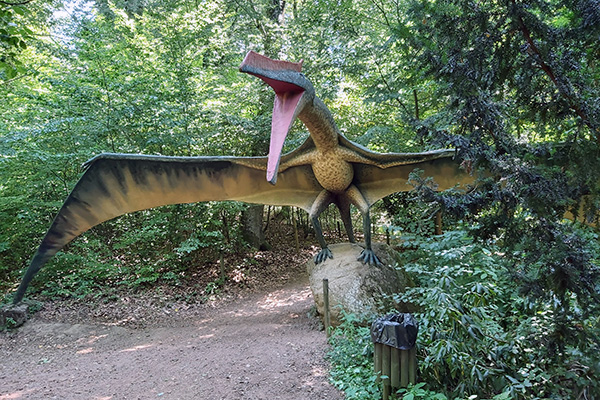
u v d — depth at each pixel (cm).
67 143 855
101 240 948
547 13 232
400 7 885
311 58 1020
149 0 1150
